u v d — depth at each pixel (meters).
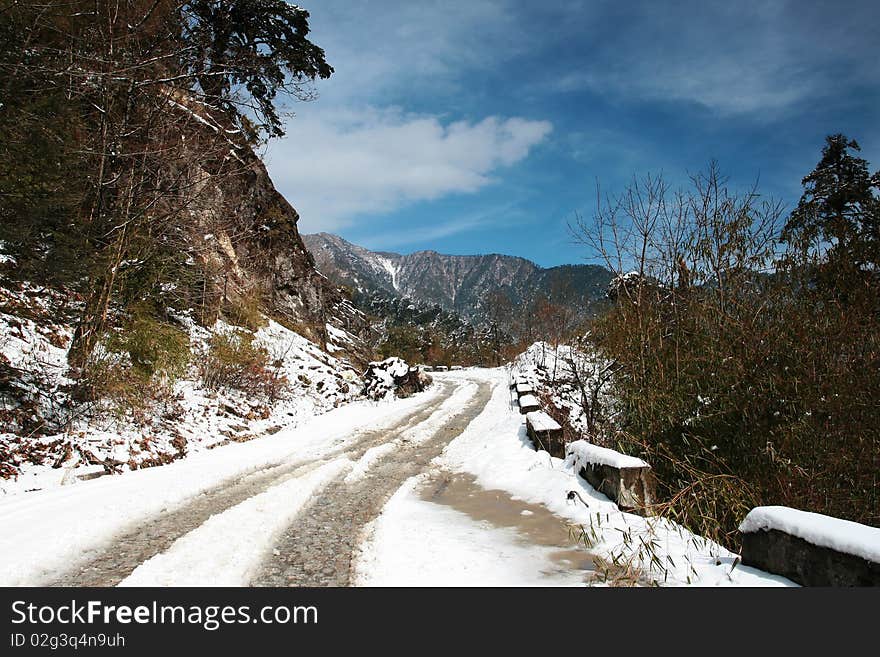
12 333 8.38
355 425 11.92
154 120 9.73
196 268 12.05
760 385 5.23
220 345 12.05
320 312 24.09
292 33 12.45
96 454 6.85
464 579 3.53
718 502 4.81
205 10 10.79
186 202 10.15
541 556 3.96
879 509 4.68
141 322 9.22
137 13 9.29
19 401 7.07
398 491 6.31
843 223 5.47
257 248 19.95
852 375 4.80
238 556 3.91
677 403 5.97
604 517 4.83
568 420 11.52
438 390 21.00
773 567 3.20
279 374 14.66
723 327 5.89
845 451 4.70
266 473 7.09
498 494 6.24
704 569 3.47
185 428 9.08
